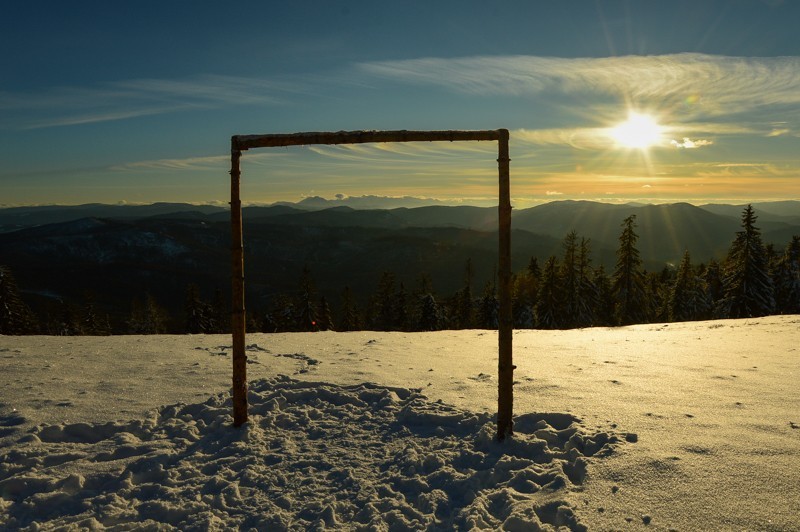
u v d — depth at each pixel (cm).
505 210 493
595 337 1270
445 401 609
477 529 345
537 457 450
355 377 735
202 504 396
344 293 5953
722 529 312
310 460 475
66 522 378
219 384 707
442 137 512
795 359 811
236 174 535
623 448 431
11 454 474
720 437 440
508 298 490
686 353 910
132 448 497
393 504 390
